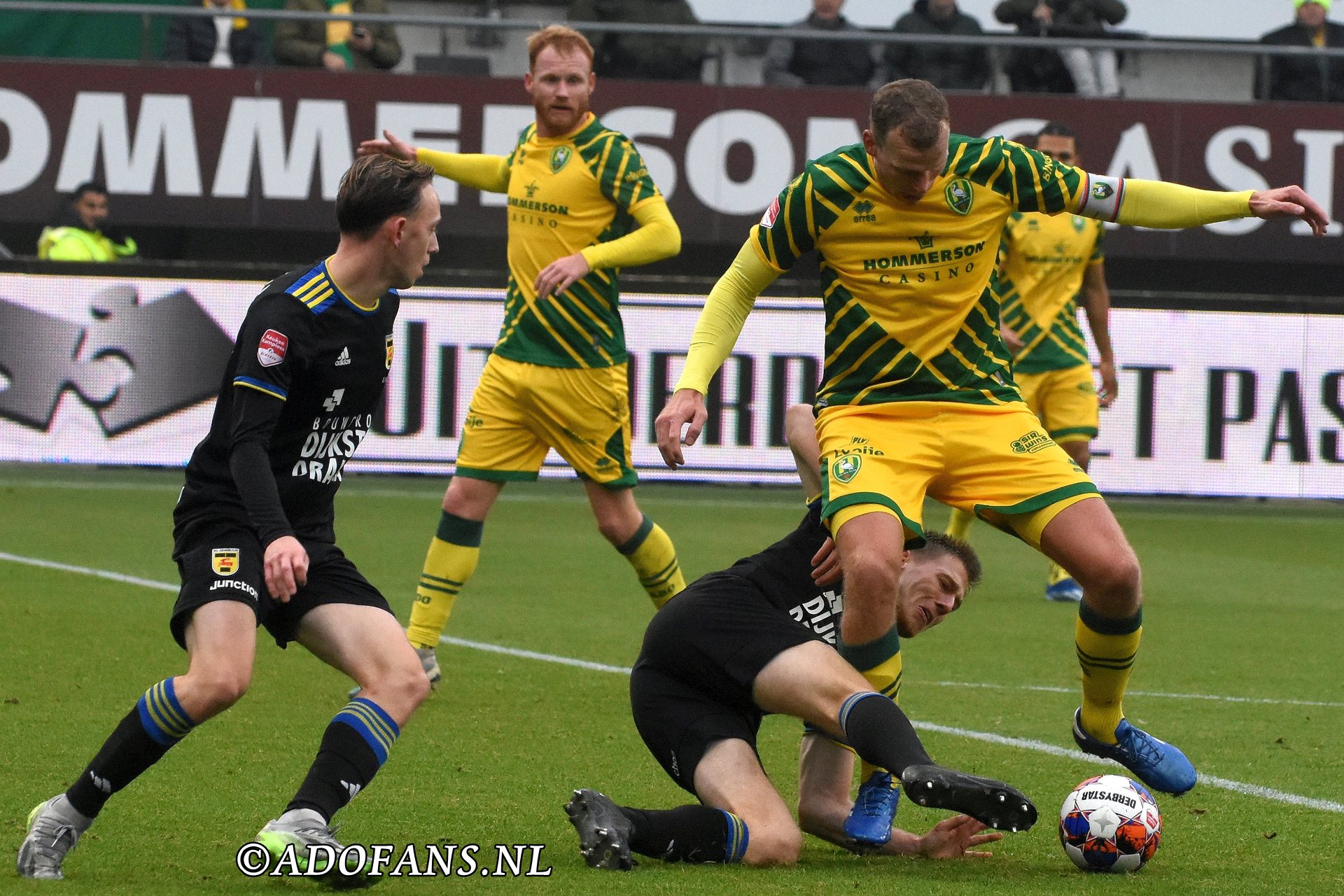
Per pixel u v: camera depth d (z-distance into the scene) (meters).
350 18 48.31
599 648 27.75
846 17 57.25
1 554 35.56
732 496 49.72
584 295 25.12
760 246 17.03
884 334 16.66
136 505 44.16
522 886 13.65
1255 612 33.53
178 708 13.44
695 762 15.21
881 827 15.23
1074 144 34.06
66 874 13.80
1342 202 48.69
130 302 46.31
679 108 48.31
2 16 49.78
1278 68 49.03
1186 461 47.22
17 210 47.72
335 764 13.51
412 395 46.31
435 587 24.23
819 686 14.50
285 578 13.09
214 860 14.52
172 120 47.78
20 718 20.67
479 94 48.16
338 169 48.16
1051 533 16.09
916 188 16.12
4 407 46.19
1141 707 23.95
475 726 21.34
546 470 50.38
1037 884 14.16
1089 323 35.06
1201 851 15.73
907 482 16.25
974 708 23.52
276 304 13.87
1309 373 47.09
